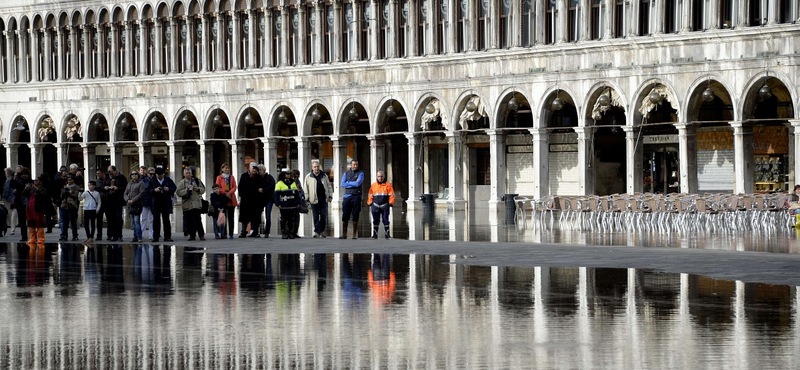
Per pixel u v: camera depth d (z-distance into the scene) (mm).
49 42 90125
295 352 18281
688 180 60781
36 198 43000
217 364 17375
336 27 76062
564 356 17641
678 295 24344
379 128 74562
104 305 23953
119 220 43656
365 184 80812
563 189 70375
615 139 69500
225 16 81562
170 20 83750
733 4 58812
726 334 19438
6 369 17141
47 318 22203
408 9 72500
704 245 38688
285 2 78188
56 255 37219
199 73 82062
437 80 71188
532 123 72188
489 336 19484
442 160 77125
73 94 88875
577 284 26484
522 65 67250
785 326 20219
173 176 84188
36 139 90938
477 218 61406
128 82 85750
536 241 41656
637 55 62250
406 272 29766
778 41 56719
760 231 46812
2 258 36156
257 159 85000
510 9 68125
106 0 86500
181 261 34094
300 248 38156
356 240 41500
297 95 77938
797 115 56281
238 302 24109
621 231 48000
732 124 58750
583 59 64562
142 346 18984
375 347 18625
